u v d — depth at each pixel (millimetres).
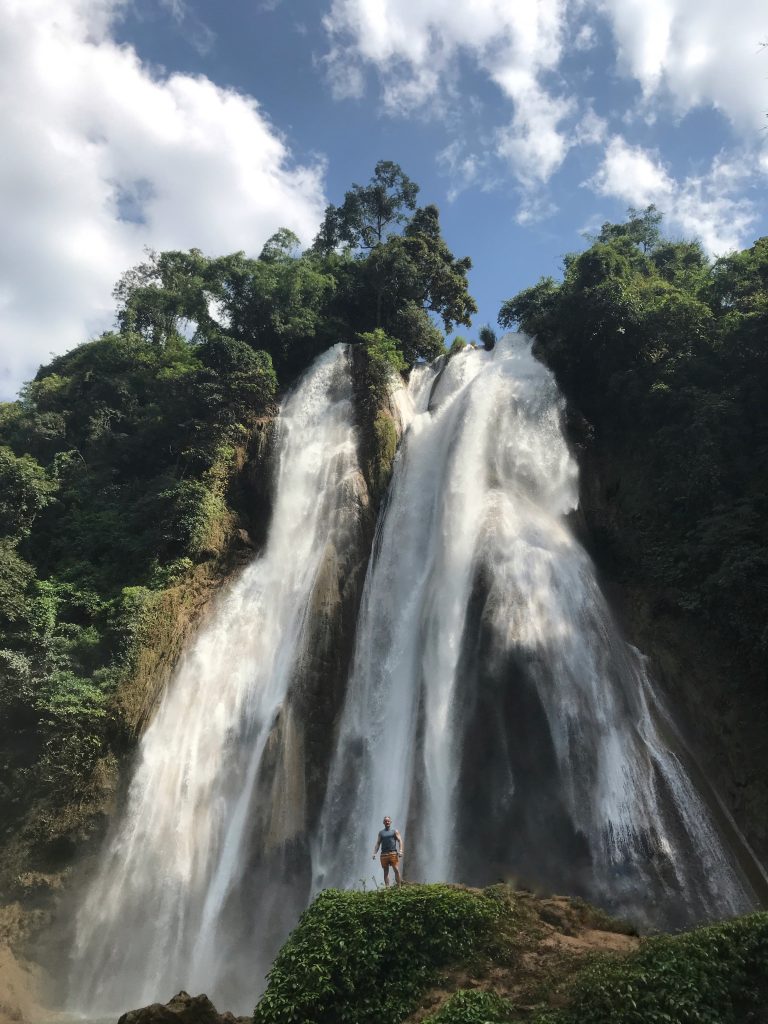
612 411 29172
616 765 18484
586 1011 7402
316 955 9453
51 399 41656
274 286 41781
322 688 24297
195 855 21406
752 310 26359
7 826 21406
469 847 17516
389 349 36719
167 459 35062
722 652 20281
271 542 30125
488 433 28719
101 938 19734
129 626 25234
